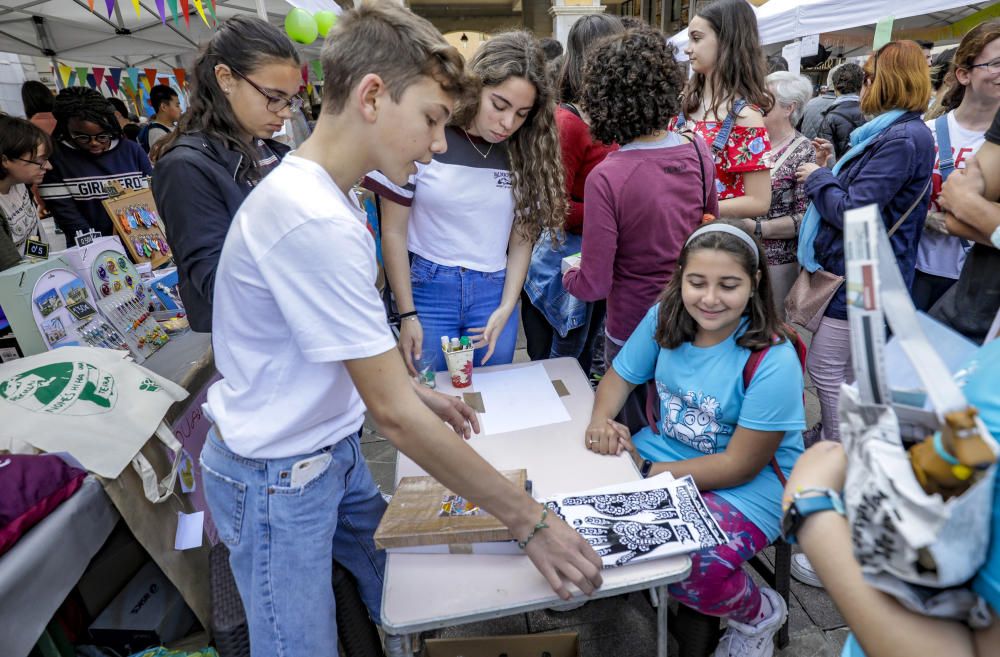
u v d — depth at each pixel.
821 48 6.20
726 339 1.44
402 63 0.84
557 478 1.32
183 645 1.63
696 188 1.72
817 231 2.01
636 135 1.66
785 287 2.63
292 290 0.84
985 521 0.46
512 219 1.92
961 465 0.45
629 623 1.80
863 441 0.52
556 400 1.64
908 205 1.88
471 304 1.93
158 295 2.25
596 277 1.74
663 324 1.51
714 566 1.32
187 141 1.51
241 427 1.03
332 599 1.17
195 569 1.62
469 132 1.76
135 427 1.45
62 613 1.56
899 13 4.07
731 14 1.96
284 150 2.05
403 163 0.93
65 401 1.38
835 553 0.60
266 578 1.10
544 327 2.61
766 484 1.44
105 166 3.23
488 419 1.56
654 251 1.72
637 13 14.22
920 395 0.52
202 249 1.48
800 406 1.37
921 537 0.46
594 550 1.01
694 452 1.53
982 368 0.52
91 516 1.30
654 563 1.05
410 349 1.84
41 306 1.56
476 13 14.90
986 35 2.01
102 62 6.53
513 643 1.42
